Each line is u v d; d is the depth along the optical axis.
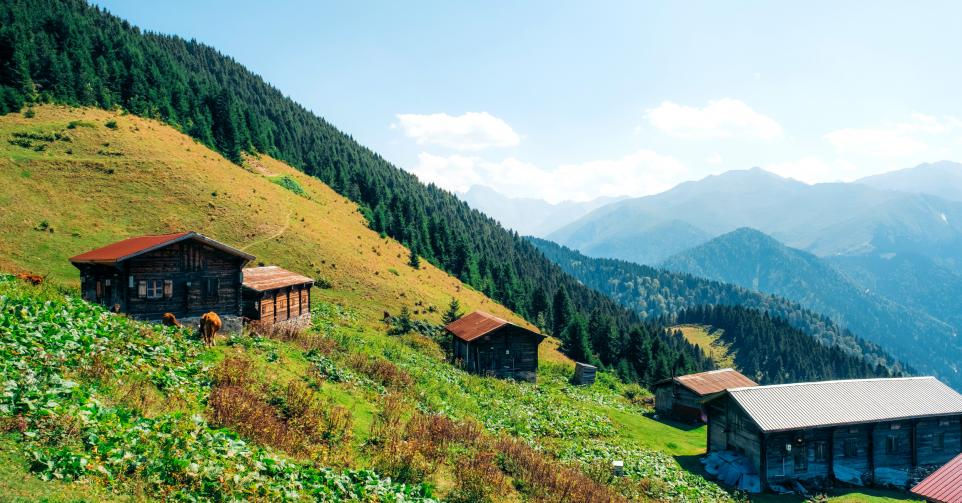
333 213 118.56
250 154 145.12
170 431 14.62
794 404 38.25
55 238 62.50
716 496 32.09
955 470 24.52
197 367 21.78
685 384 55.56
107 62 145.75
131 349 21.06
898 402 40.16
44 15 151.62
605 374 85.81
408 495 16.69
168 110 132.75
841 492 35.75
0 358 15.38
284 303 50.09
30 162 77.75
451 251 144.00
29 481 10.45
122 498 11.22
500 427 34.12
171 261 38.97
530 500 20.64
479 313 66.31
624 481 29.25
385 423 23.91
